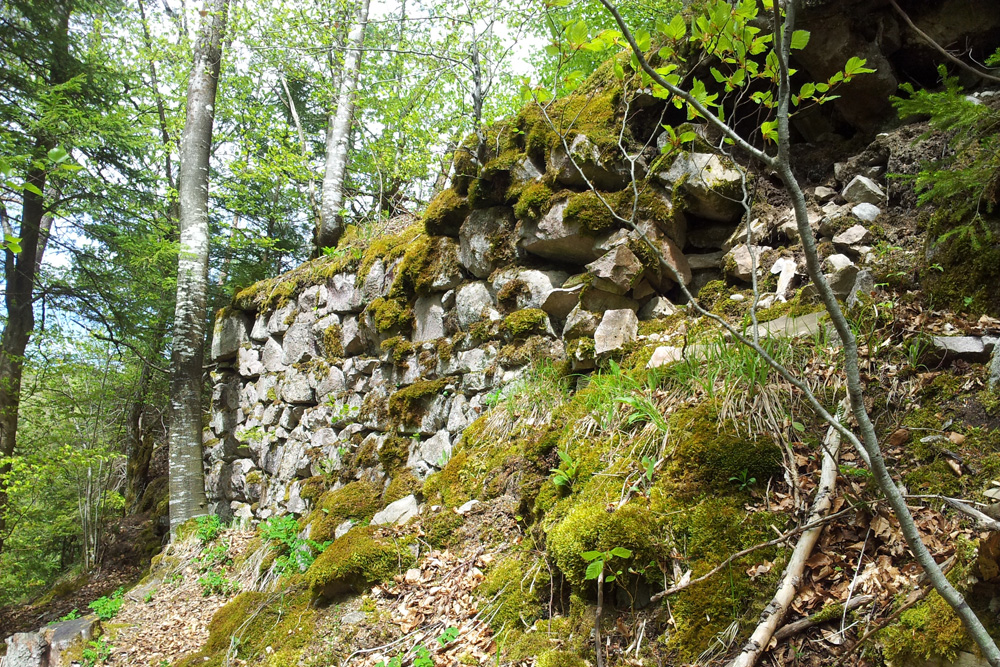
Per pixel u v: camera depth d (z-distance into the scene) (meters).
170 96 9.79
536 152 3.87
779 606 1.79
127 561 7.44
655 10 5.16
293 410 5.82
